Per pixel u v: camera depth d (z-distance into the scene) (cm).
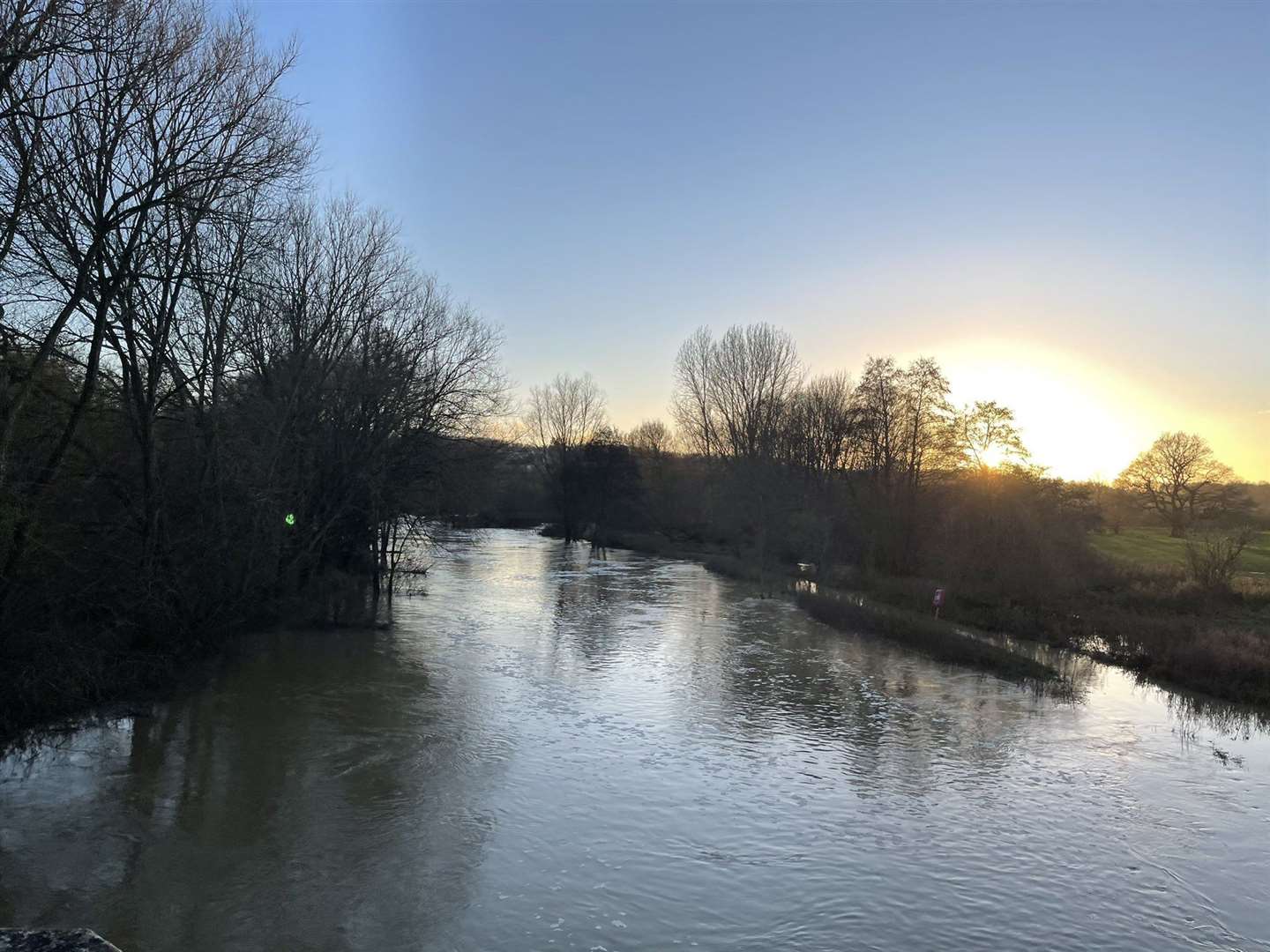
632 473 7950
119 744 1661
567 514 7800
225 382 2519
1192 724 2086
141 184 1889
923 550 4594
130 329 1952
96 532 2038
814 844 1305
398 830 1305
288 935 1001
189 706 1944
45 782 1454
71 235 1789
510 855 1234
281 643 2680
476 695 2103
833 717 2022
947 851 1296
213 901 1075
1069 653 2972
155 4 1873
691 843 1294
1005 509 4228
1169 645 2773
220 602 2408
